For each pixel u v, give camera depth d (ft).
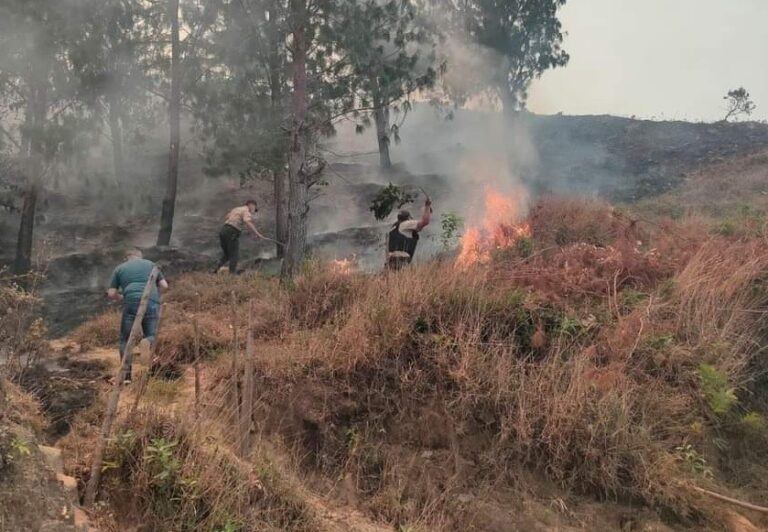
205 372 20.04
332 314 22.56
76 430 14.88
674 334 19.99
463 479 16.21
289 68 39.47
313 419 17.47
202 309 28.55
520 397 16.93
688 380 18.58
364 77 38.78
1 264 48.91
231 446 15.39
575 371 17.39
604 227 31.78
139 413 14.76
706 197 51.62
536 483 15.97
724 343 19.57
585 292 22.02
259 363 18.80
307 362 18.58
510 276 22.38
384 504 15.71
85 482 13.35
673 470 15.98
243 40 44.19
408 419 17.49
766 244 25.03
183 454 13.88
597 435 16.12
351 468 16.60
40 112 46.24
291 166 36.04
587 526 15.02
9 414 12.94
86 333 25.84
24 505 10.79
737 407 18.85
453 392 17.61
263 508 13.78
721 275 22.38
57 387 17.01
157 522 12.80
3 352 16.88
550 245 29.60
